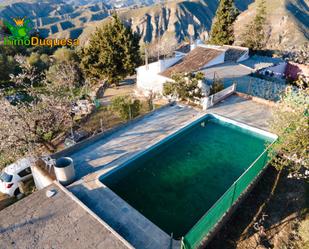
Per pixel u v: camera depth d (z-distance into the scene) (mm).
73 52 57375
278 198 12805
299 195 13000
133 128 18281
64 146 19406
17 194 15250
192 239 8703
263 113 20391
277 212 12000
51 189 11766
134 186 14016
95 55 36719
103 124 22969
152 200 13070
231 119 19422
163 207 12633
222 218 10695
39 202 10961
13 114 16188
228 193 10203
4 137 15500
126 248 8812
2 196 15070
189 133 18969
